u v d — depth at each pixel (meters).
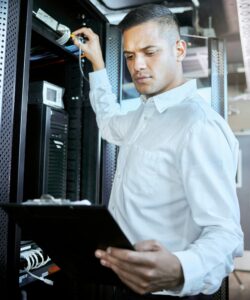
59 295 1.16
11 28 0.79
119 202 0.79
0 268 0.74
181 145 0.67
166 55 0.73
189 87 0.81
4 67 0.77
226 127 0.71
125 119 1.04
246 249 4.08
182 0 1.63
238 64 4.15
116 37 1.26
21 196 0.79
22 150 0.80
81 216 0.45
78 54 1.20
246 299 2.96
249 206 4.08
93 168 1.20
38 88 1.08
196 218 0.63
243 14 2.04
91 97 1.14
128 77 1.31
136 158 0.76
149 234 0.72
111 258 0.49
